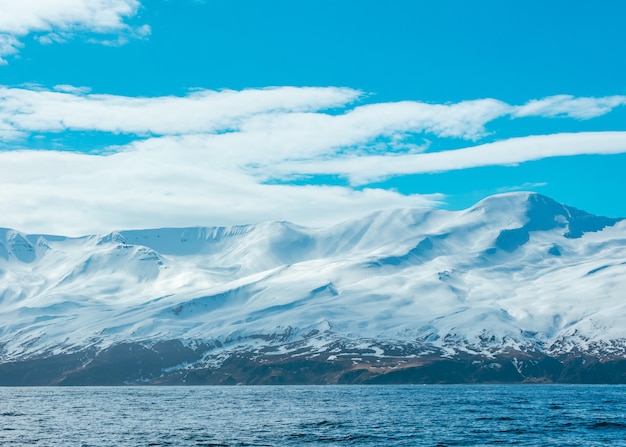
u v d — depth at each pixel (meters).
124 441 176.12
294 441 174.75
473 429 198.50
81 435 188.75
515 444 168.88
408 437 181.50
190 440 177.50
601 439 177.25
